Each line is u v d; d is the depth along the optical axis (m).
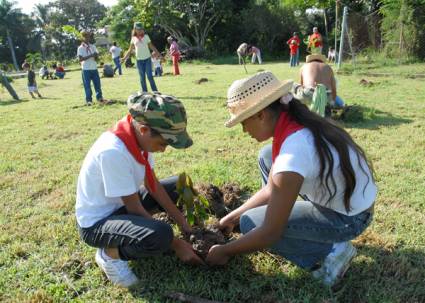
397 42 16.58
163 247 2.28
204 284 2.42
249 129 2.14
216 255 2.36
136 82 13.24
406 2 16.05
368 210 2.30
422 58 16.08
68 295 2.41
